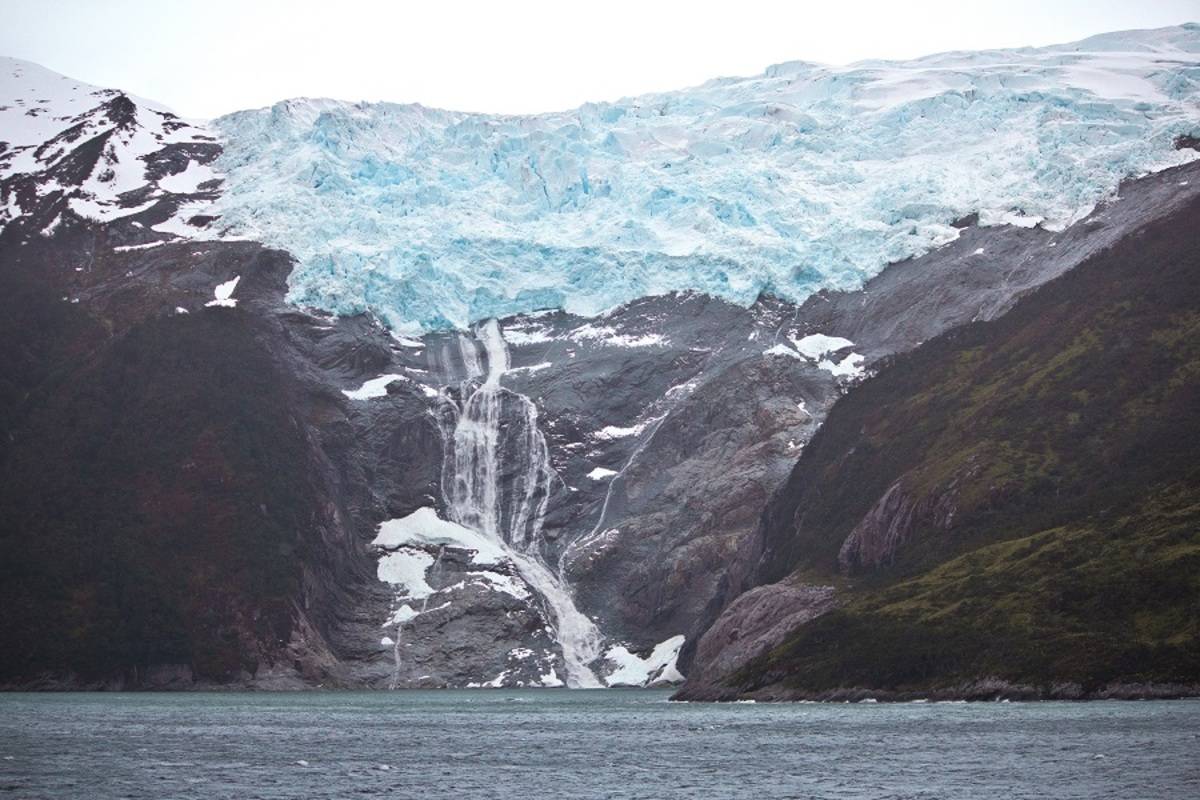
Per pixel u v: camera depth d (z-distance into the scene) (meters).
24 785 124.12
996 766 127.75
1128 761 127.62
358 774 132.75
